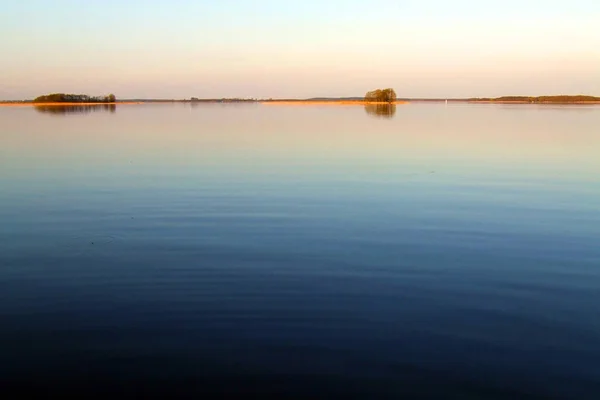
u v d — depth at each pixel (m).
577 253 9.86
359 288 8.30
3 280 8.68
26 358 6.28
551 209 13.11
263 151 24.53
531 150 24.64
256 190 15.41
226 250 10.10
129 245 10.45
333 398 5.53
